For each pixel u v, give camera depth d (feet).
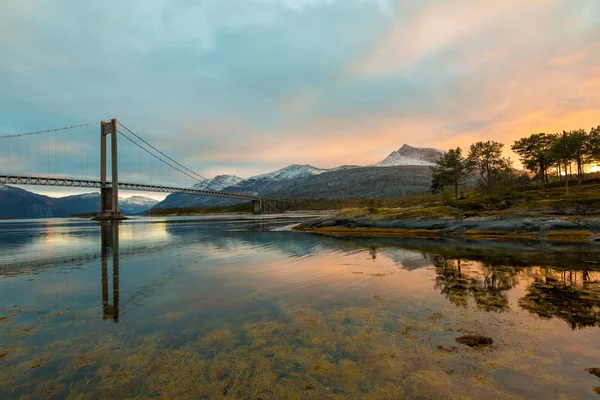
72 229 199.31
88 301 35.01
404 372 19.01
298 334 24.84
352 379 18.47
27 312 31.40
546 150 190.19
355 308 30.81
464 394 16.72
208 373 19.40
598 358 20.04
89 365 20.61
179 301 34.30
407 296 34.71
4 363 21.03
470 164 207.92
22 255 75.20
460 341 22.85
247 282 42.93
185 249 82.43
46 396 17.38
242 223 235.40
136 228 195.11
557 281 40.19
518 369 18.90
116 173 338.75
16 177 269.85
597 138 164.86
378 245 84.17
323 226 144.77
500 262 54.08
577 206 101.96
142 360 21.09
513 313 28.60
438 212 126.72
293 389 17.66
